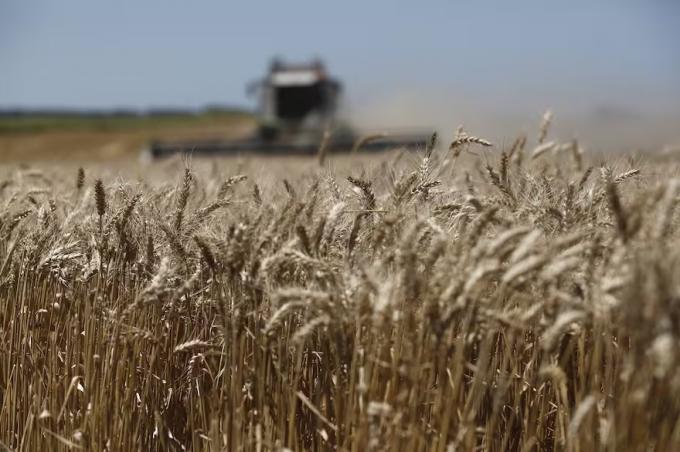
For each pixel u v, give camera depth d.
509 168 5.88
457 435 4.18
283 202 5.84
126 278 5.73
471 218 5.00
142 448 5.62
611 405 4.06
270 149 33.50
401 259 4.07
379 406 4.05
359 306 4.20
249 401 5.16
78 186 6.97
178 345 5.49
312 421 5.15
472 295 3.90
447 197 5.47
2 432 6.08
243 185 7.88
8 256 6.06
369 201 5.07
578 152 7.82
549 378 4.75
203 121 150.38
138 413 5.65
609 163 5.37
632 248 3.88
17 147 81.81
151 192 6.44
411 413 4.19
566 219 4.74
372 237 4.89
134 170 13.91
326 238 4.79
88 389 5.56
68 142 86.00
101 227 5.68
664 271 3.41
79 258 6.02
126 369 5.58
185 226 5.57
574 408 4.50
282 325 5.07
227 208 6.15
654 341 3.47
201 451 5.52
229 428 4.98
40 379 5.84
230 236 4.82
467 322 4.07
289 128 44.66
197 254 5.59
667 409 3.63
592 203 4.89
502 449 4.55
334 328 4.34
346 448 4.50
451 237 4.65
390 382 4.38
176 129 114.88
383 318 4.07
